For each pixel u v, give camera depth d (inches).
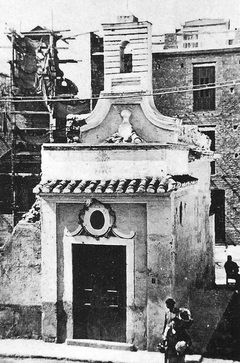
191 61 1317.7
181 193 572.7
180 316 456.8
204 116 1315.2
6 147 1317.7
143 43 592.4
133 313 534.3
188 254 616.1
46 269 556.1
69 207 551.2
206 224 773.9
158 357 509.7
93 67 1358.3
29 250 568.7
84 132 615.8
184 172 609.3
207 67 1315.2
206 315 582.6
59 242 555.5
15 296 572.1
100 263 549.0
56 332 554.9
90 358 509.7
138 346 533.3
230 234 1298.0
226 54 1299.2
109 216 535.8
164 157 526.0
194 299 629.0
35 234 567.2
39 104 1317.7
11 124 1274.6
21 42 1288.1
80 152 550.6
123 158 538.6
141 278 532.4
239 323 573.6
